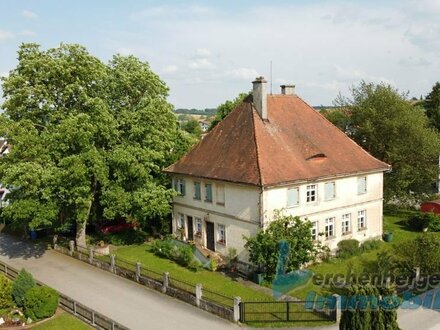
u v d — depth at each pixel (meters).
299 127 34.75
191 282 28.27
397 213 47.62
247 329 21.30
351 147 36.09
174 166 37.28
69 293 26.61
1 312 23.28
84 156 30.73
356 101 48.00
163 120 35.34
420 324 21.45
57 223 36.38
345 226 33.97
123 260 30.59
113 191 33.56
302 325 21.48
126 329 20.09
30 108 32.50
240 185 30.12
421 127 44.44
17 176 30.25
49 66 31.02
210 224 34.09
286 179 29.42
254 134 31.83
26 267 32.25
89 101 31.02
